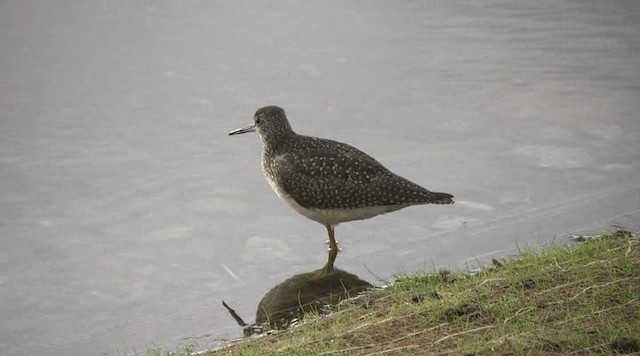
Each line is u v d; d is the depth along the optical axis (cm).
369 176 1265
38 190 1488
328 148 1309
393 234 1380
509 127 1677
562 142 1619
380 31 2069
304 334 1005
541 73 1862
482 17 2145
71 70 1878
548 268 1101
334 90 1816
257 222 1420
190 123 1698
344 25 2103
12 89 1802
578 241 1281
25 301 1210
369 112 1738
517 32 2055
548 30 2061
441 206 1448
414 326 995
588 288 1035
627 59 1908
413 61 1928
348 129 1675
